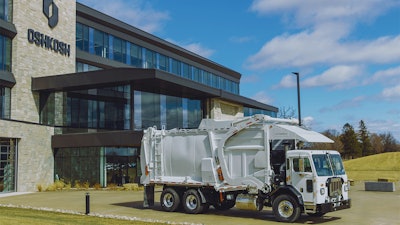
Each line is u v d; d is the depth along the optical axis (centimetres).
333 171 1588
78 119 3859
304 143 1697
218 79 6725
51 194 2903
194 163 1833
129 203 2225
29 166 3325
